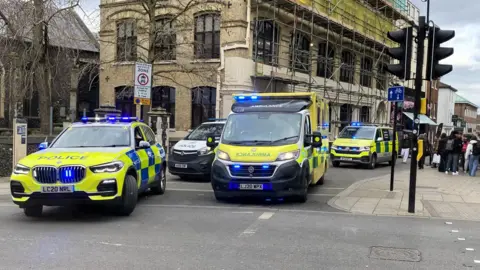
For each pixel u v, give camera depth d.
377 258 5.73
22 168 7.49
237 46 21.31
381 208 9.27
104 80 25.98
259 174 9.13
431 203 9.89
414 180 8.77
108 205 8.73
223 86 21.77
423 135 20.22
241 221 7.84
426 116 40.25
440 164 17.72
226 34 21.62
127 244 6.23
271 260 5.56
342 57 31.02
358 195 10.92
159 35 19.27
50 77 19.86
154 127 17.77
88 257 5.60
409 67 8.93
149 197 10.55
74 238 6.55
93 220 7.86
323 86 26.05
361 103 33.25
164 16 23.08
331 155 19.81
